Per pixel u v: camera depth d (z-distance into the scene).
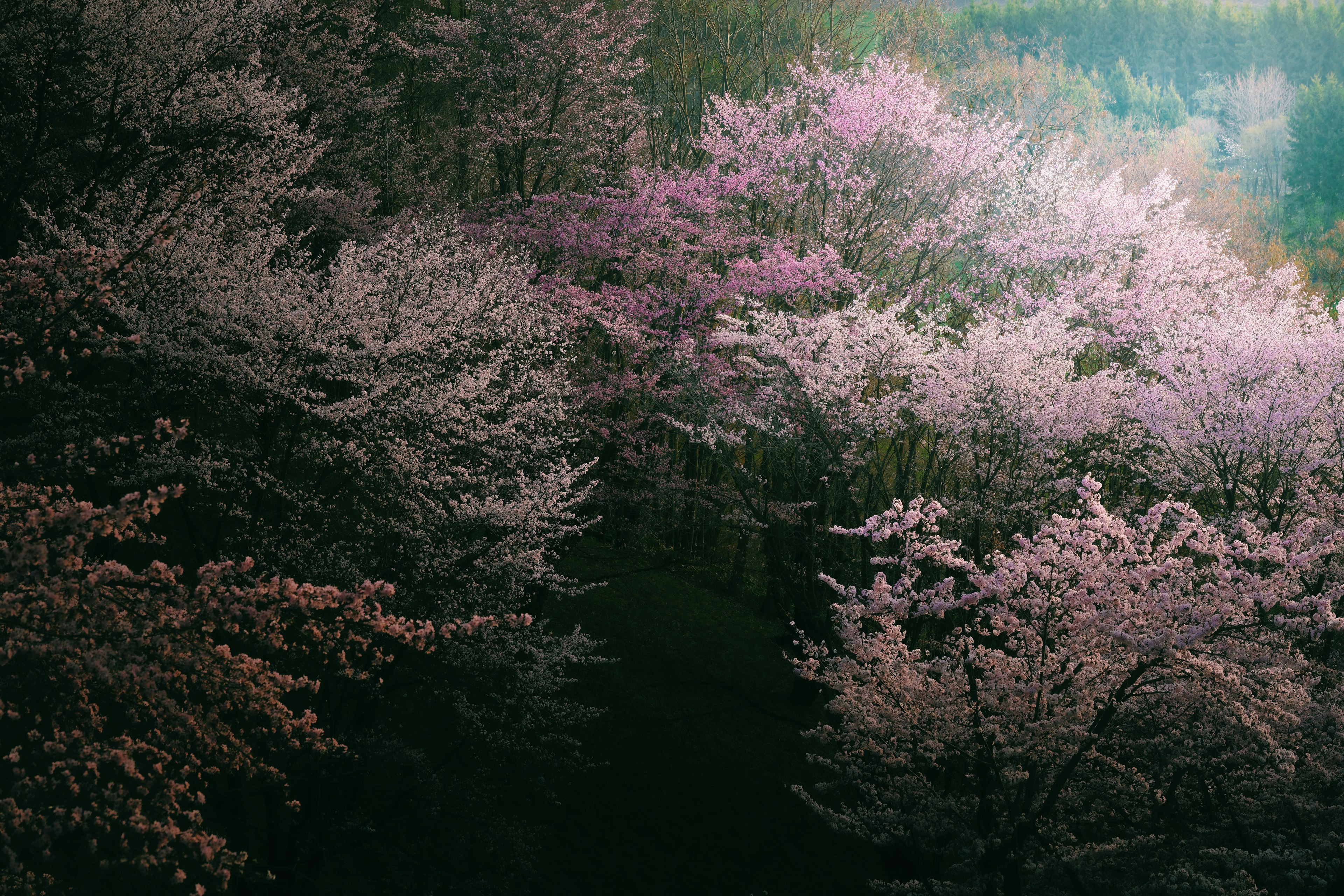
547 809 16.73
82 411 10.80
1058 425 16.38
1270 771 10.60
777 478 20.16
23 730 10.11
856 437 17.20
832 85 24.53
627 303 21.09
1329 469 17.08
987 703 10.31
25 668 5.29
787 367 17.38
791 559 18.27
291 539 11.82
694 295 21.59
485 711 13.81
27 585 4.82
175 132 13.68
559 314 18.36
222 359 10.72
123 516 5.12
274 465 13.20
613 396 20.98
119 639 5.27
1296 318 20.66
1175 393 17.91
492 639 12.66
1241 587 9.75
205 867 4.70
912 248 24.53
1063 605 10.43
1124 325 22.34
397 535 13.19
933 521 11.88
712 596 26.89
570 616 22.45
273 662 11.59
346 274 12.37
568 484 14.31
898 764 11.49
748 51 30.84
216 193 13.37
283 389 11.40
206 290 11.27
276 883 10.30
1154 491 21.34
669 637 23.53
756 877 17.16
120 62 13.30
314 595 5.54
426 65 28.42
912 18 30.78
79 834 5.21
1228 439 16.81
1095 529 10.41
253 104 14.41
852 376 17.64
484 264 15.97
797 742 21.20
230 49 15.69
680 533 29.19
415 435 12.95
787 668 24.06
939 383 16.66
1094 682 10.24
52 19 12.97
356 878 13.20
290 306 11.86
